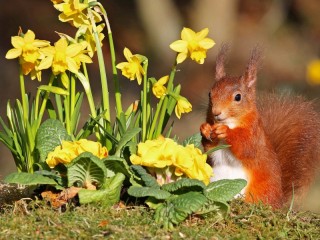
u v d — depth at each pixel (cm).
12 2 2544
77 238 746
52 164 824
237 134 949
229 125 959
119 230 756
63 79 886
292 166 1095
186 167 805
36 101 900
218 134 934
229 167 968
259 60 985
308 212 873
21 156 912
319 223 844
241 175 963
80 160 793
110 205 807
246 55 2556
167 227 777
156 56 2512
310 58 2602
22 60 873
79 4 891
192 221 806
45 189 852
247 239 785
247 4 2814
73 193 812
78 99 922
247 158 956
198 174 822
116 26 2581
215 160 970
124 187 838
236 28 2678
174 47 880
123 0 2697
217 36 2541
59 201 812
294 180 1092
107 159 804
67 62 864
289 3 2759
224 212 813
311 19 2766
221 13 2541
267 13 2731
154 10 2519
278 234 803
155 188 785
